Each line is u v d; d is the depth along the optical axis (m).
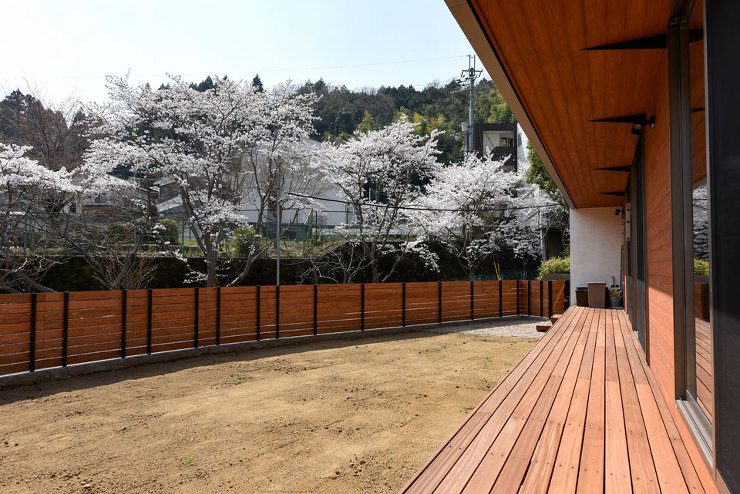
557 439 2.67
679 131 2.88
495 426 2.90
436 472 2.21
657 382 4.03
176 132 16.41
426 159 21.64
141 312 8.62
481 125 36.47
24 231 14.53
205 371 7.96
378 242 21.34
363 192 20.86
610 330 7.73
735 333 1.51
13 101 17.02
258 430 4.91
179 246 18.58
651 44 3.34
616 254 12.87
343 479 3.71
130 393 6.53
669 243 3.16
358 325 12.20
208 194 16.30
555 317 11.20
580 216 13.23
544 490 2.02
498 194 23.14
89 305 7.92
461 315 14.53
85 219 16.70
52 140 16.98
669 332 3.24
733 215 1.48
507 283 15.82
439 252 25.16
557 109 4.96
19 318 7.09
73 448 4.46
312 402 5.98
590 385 3.99
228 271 18.64
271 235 21.86
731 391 1.59
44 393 6.56
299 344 10.83
